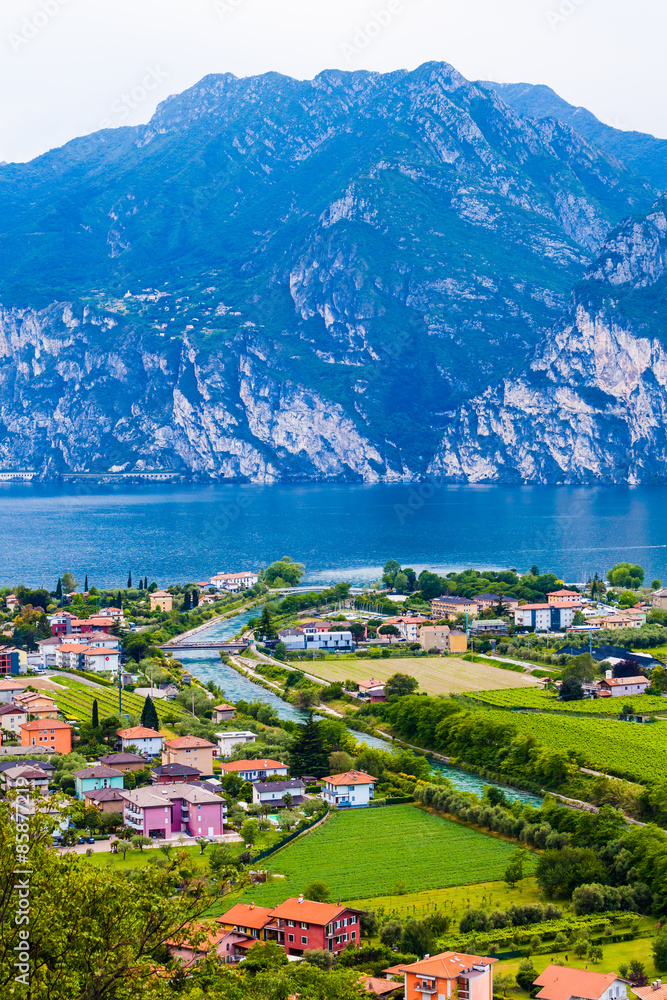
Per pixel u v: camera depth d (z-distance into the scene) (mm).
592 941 194500
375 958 182250
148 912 106938
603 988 167625
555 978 171625
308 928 184500
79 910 102500
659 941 185625
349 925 188250
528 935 194375
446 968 164250
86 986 100500
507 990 173000
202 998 106250
